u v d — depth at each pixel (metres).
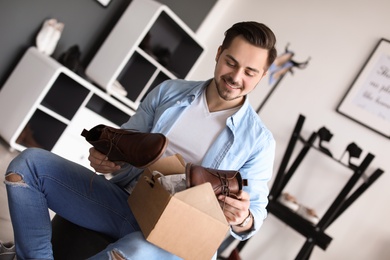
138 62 3.59
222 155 1.37
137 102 3.52
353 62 3.23
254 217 1.27
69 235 1.37
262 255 3.19
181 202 1.03
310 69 3.40
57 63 2.77
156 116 1.48
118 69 3.19
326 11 3.46
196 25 4.03
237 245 3.01
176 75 3.69
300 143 3.27
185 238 1.07
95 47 3.45
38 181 1.26
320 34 3.44
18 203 1.21
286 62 3.53
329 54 3.35
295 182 3.20
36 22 3.01
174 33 3.81
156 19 3.52
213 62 4.03
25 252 1.22
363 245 2.87
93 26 3.36
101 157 1.30
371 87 3.10
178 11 3.75
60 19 3.12
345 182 3.02
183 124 1.43
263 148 1.41
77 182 1.31
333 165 3.09
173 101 1.47
